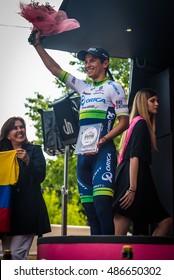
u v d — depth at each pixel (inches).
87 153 191.9
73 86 205.9
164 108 290.5
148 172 209.3
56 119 233.3
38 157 208.8
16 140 211.5
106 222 188.7
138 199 203.0
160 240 163.8
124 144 211.3
